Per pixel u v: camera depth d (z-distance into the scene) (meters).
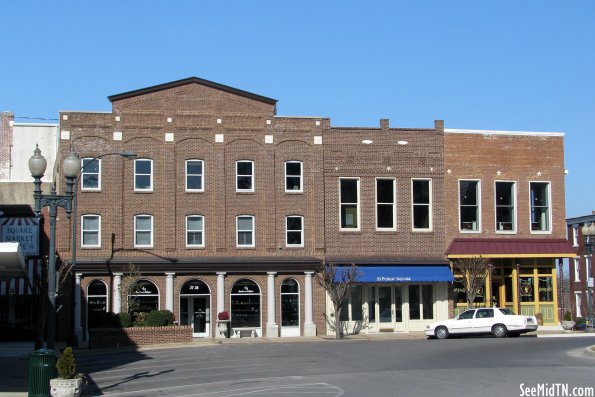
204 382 23.39
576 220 81.94
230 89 46.75
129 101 45.78
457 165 49.00
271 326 45.56
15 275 24.75
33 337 44.53
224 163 46.47
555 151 50.50
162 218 45.53
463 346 34.59
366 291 47.38
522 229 49.47
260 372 25.66
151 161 45.84
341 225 47.50
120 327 39.56
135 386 22.91
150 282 44.94
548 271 49.72
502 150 49.69
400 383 21.19
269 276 45.91
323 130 47.66
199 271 45.22
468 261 46.97
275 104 47.50
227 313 44.66
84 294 43.84
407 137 48.56
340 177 47.59
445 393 18.77
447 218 48.56
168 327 40.09
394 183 48.19
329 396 19.05
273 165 46.91
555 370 23.56
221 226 46.03
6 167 57.81
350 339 43.03
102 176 45.19
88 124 45.25
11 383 23.69
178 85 46.31
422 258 47.88
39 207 22.50
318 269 46.41
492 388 19.52
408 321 47.72
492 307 44.97
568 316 56.09
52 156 58.47
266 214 46.56
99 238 44.84
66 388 19.36
